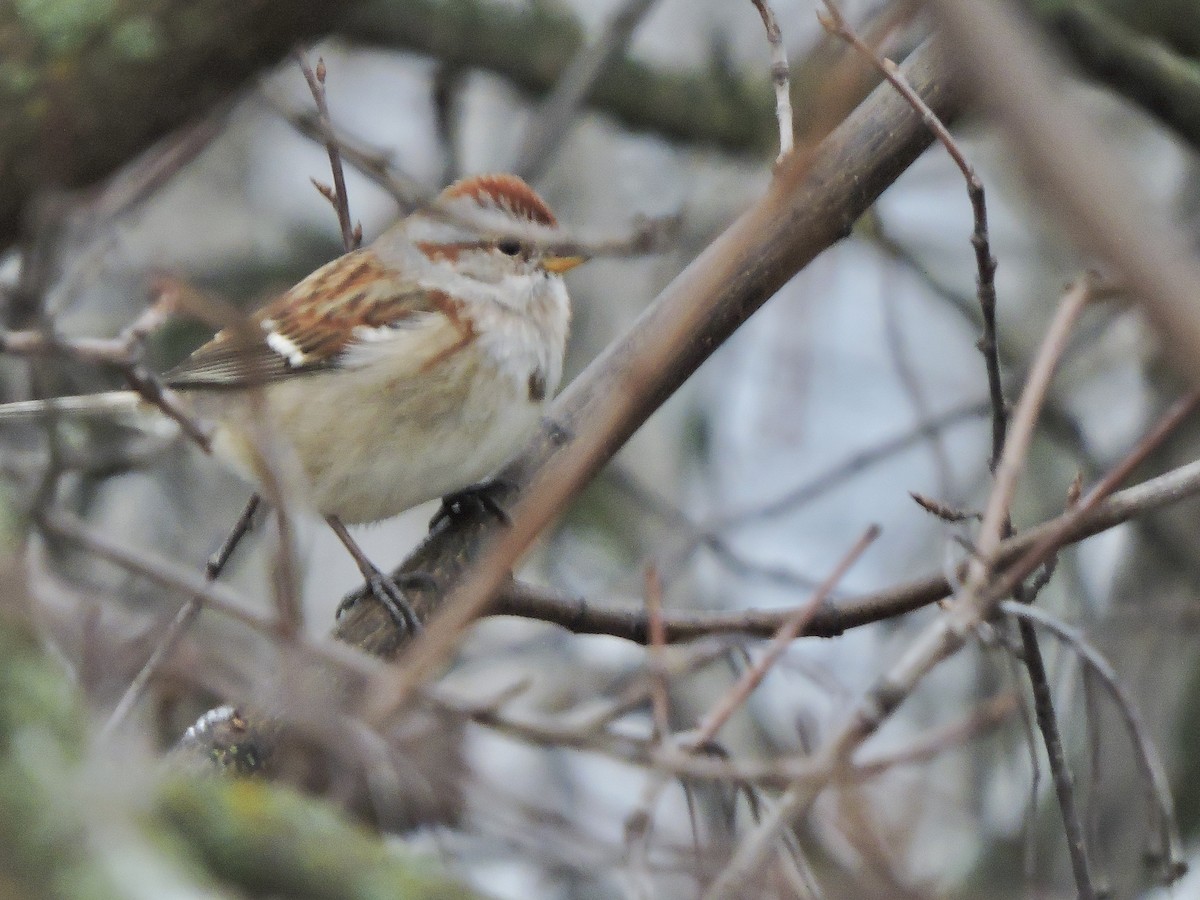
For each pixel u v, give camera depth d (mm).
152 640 5984
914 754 6777
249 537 14367
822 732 7355
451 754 5617
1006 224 18250
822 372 18141
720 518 13695
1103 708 13359
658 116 15500
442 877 4703
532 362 9836
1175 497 6848
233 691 5793
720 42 15875
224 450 9977
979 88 3510
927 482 17438
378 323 9711
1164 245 3436
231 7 8008
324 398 9695
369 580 8523
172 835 4309
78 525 5770
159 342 15523
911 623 13172
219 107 8711
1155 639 13922
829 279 13547
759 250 8016
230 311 5750
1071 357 14359
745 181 17219
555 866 5914
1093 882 7105
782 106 7188
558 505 5410
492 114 17875
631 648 14609
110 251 8750
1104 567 15617
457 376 9562
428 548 8703
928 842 13062
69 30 7914
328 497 9844
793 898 5754
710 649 7086
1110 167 3428
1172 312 3363
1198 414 13766
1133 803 12992
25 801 4043
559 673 14234
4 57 7887
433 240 9883
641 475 16469
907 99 7035
